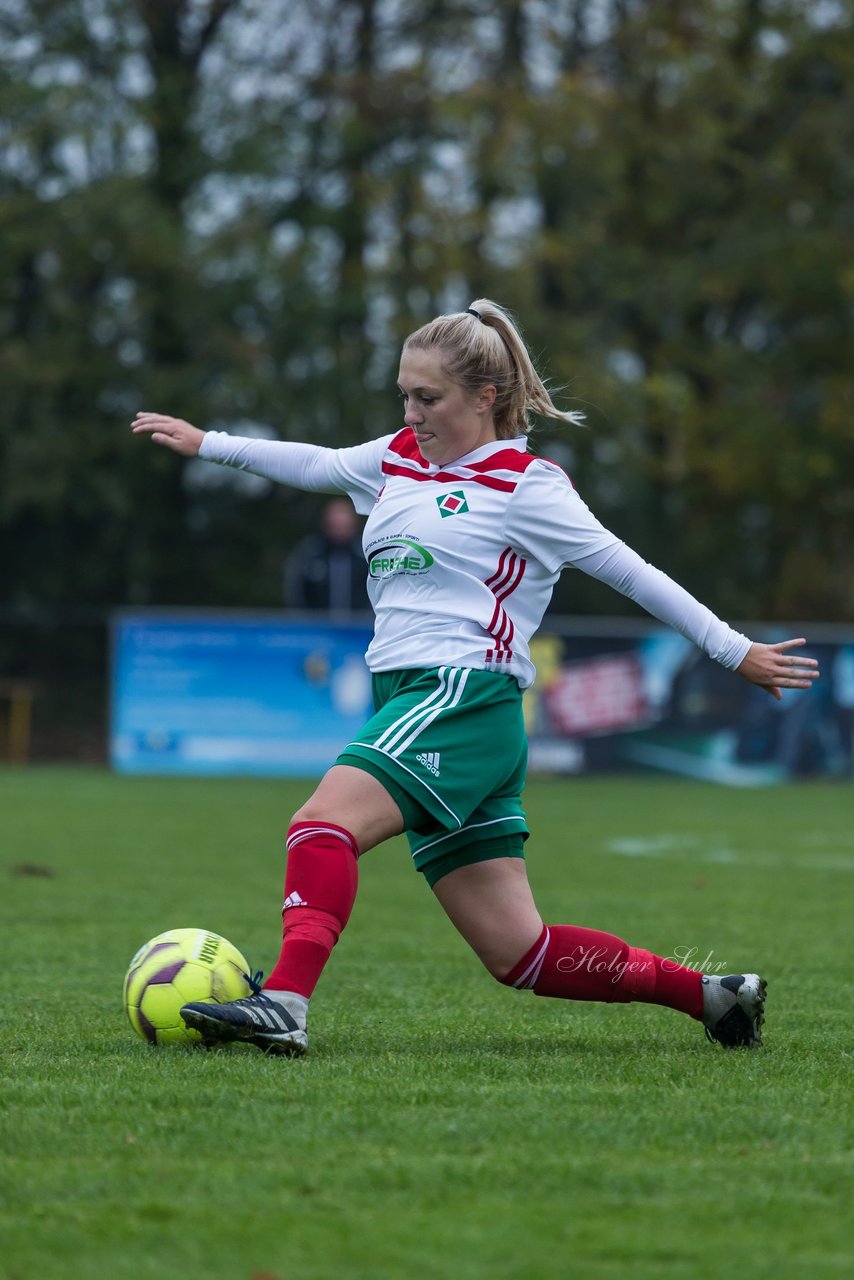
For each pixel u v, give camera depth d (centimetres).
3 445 8862
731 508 10306
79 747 8600
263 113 9600
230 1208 935
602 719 6644
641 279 9900
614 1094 1249
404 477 1456
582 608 9450
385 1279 823
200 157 9312
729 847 4153
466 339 1402
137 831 4347
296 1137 1089
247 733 6606
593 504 9800
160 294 8988
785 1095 1258
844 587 10706
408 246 9538
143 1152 1052
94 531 9619
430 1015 1705
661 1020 1683
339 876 1384
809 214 10075
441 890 1447
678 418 9888
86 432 9000
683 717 6681
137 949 2261
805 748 6738
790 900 3009
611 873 3491
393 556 1424
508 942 1441
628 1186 991
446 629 1400
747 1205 957
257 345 9125
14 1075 1301
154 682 6588
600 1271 842
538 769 6625
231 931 2481
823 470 9825
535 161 9381
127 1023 1602
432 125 9475
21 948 2258
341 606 6781
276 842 4103
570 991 1471
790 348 10244
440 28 9644
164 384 8938
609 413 9331
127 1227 901
